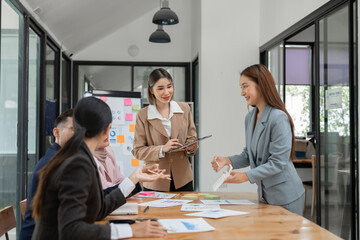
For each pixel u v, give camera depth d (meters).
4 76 3.74
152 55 8.03
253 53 6.46
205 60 6.43
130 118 5.20
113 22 7.27
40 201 1.44
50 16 5.27
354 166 3.60
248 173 2.27
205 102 6.39
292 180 2.36
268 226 1.81
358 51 3.42
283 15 5.33
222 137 6.39
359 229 3.43
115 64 8.01
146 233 1.56
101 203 1.67
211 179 6.32
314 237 1.62
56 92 6.71
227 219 1.96
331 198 4.05
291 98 6.86
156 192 2.87
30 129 4.92
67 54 7.49
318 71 4.33
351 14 3.64
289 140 2.32
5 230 2.17
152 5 7.70
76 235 1.35
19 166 4.32
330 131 4.07
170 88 2.98
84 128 1.54
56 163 1.45
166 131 3.03
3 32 3.70
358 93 3.43
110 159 2.98
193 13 7.57
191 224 1.83
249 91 2.42
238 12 6.47
